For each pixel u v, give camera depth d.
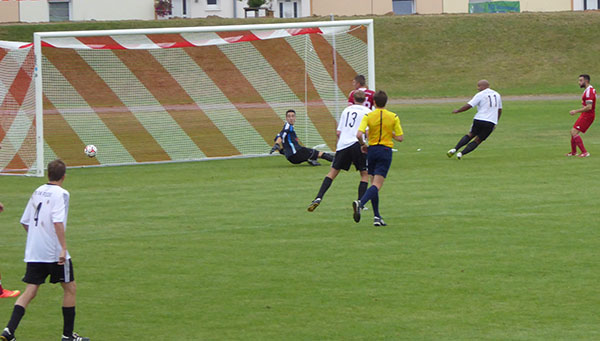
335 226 19.28
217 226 19.56
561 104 59.25
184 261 16.08
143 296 13.60
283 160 34.12
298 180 27.34
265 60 71.62
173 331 11.70
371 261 15.70
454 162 31.02
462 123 48.94
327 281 14.30
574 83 75.38
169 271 15.29
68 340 11.29
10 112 45.28
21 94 47.38
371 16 91.31
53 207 11.20
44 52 66.62
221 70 70.31
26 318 12.53
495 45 83.81
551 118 49.97
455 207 21.31
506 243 17.00
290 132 31.41
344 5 98.75
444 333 11.35
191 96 65.31
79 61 67.06
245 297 13.41
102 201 23.75
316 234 18.39
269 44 72.94
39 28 80.88
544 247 16.56
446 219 19.77
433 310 12.45
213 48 73.19
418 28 86.94
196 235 18.58
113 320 12.28
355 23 34.38
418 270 14.92
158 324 12.04
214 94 66.00
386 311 12.45
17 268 15.98
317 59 71.75
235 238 18.17
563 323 11.70
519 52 82.56
